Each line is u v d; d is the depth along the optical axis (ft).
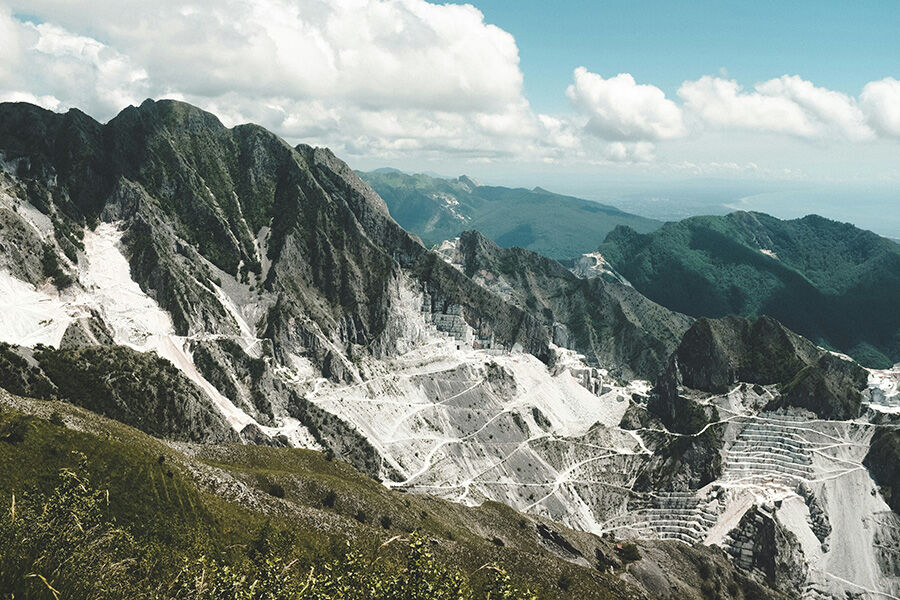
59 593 92.32
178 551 272.72
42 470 277.85
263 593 132.77
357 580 140.56
